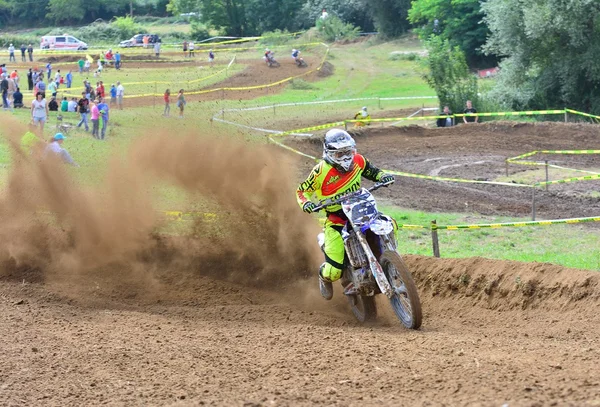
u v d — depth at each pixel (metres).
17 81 40.94
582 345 6.39
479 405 4.67
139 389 5.50
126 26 79.62
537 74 37.19
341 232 7.89
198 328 7.74
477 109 34.78
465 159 24.28
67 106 32.84
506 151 25.97
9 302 8.88
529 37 34.88
